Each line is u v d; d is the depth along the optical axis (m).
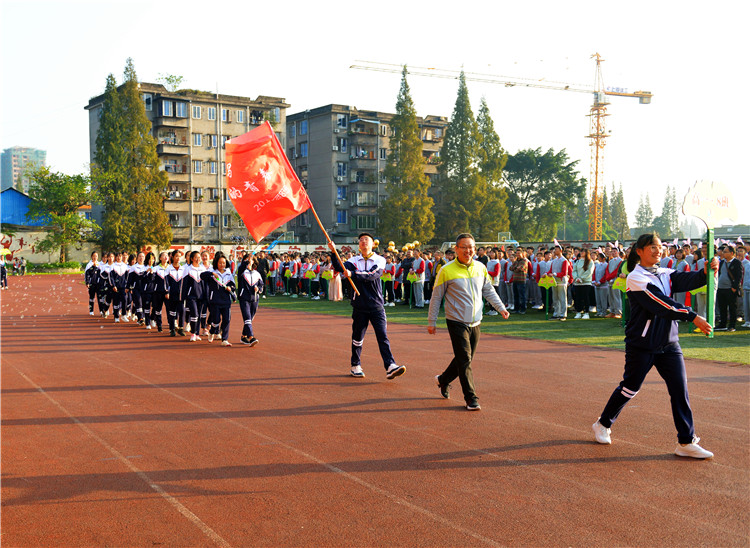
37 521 4.47
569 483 5.14
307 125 78.19
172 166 68.12
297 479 5.27
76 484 5.18
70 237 62.03
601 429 6.21
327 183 75.56
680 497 4.84
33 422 7.13
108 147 58.97
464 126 68.12
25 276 54.16
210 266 15.01
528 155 84.25
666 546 4.04
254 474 5.39
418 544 4.08
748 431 6.61
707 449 6.02
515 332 15.16
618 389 6.10
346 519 4.47
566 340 13.70
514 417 7.24
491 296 7.93
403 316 19.70
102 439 6.45
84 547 4.07
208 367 10.70
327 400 8.16
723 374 9.62
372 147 76.94
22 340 14.45
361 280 9.48
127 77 59.94
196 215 69.06
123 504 4.77
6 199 65.75
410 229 64.44
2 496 4.93
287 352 12.41
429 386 9.04
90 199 61.78
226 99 70.25
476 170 68.31
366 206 75.81
